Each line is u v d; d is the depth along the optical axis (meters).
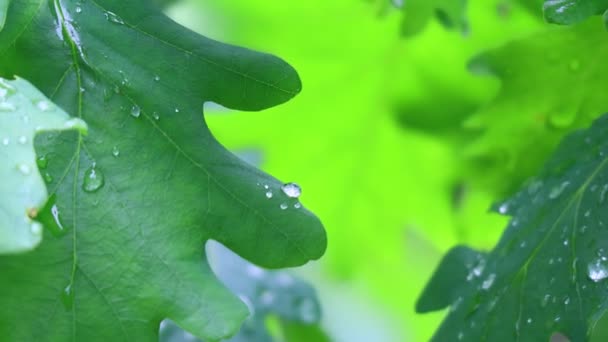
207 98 0.41
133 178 0.40
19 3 0.40
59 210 0.40
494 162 0.50
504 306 0.42
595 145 0.43
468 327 0.43
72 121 0.37
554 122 0.48
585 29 0.46
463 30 0.50
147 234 0.40
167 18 0.41
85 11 0.41
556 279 0.42
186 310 0.40
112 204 0.40
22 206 0.36
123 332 0.40
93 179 0.40
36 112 0.37
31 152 0.37
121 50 0.41
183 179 0.40
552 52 0.47
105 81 0.41
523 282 0.42
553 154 0.45
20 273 0.39
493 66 0.47
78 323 0.40
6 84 0.38
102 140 0.40
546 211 0.43
